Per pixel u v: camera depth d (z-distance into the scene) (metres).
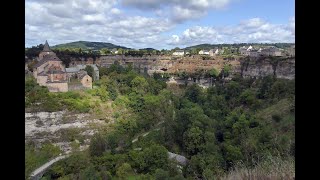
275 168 3.71
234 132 20.48
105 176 23.61
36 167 24.34
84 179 23.81
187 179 18.05
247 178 3.84
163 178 20.44
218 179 5.14
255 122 21.59
